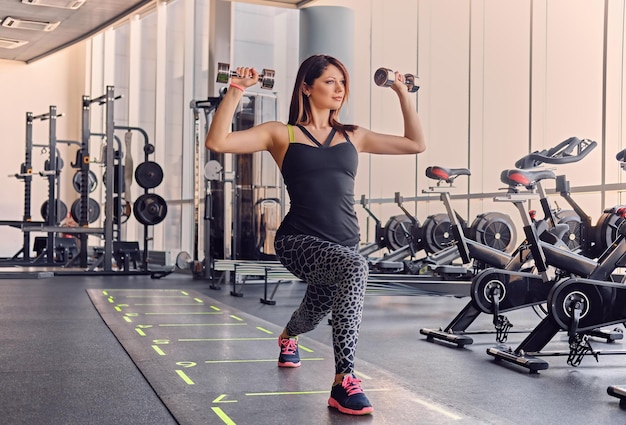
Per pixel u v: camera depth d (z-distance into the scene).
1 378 3.01
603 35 6.62
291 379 2.99
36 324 4.66
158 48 11.73
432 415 2.44
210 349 3.73
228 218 8.67
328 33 9.38
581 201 6.89
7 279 8.41
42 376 3.06
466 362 3.57
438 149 8.67
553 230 4.15
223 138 2.56
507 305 4.16
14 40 12.40
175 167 11.75
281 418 2.37
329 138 2.68
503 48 7.77
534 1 7.38
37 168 14.70
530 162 4.27
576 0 6.92
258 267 6.33
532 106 7.41
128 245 9.59
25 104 14.69
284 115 10.35
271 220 8.45
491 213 5.59
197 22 11.20
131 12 10.32
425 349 3.94
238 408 2.50
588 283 3.46
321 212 2.62
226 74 2.57
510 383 3.08
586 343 3.53
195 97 11.21
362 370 3.24
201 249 10.71
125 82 13.62
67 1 9.83
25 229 8.84
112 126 9.15
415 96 9.04
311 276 2.64
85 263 10.28
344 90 2.69
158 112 11.82
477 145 8.10
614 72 6.50
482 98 8.04
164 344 3.87
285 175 2.68
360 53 9.95
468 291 5.43
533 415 2.52
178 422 2.32
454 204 8.45
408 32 9.12
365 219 9.82
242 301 6.27
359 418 2.39
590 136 6.79
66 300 6.14
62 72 15.00
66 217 12.33
